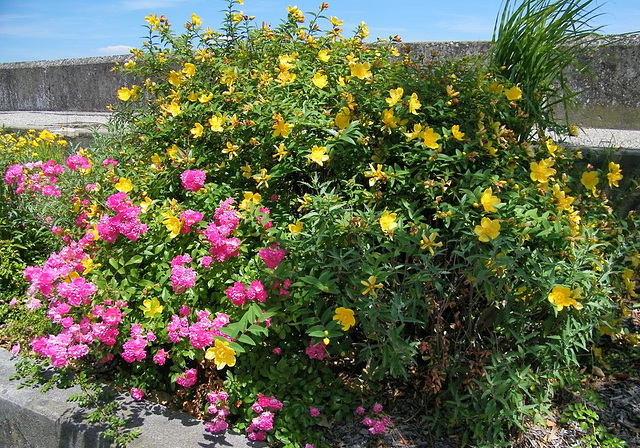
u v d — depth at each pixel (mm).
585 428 2305
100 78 8438
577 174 3223
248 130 2955
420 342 2422
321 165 2609
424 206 2455
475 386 2334
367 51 3350
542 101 3408
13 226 3887
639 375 2609
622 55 4859
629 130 4871
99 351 2646
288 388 2465
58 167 3574
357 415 2449
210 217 2799
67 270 2783
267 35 3543
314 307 2395
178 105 3188
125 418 2434
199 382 2629
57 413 2471
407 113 2656
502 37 3500
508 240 2186
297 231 2400
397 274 2486
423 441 2305
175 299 2598
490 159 2643
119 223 2676
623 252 2807
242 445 2271
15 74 9648
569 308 2273
